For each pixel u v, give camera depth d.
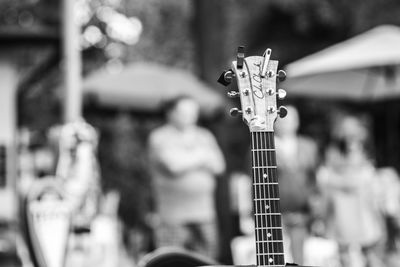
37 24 18.19
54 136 9.61
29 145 17.38
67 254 6.93
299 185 10.73
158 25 20.67
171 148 10.15
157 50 20.78
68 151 8.52
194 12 13.64
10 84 14.07
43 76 15.96
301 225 10.77
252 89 4.04
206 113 14.13
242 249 12.68
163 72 14.85
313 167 10.94
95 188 8.85
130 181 17.88
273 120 4.02
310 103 19.45
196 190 10.16
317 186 11.02
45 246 6.84
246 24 21.03
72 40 11.73
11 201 13.89
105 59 21.53
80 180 8.43
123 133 18.44
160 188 10.24
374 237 11.01
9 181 14.03
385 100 14.01
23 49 13.59
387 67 12.55
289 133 10.85
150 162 10.34
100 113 15.59
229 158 13.67
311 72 12.23
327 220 11.01
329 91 13.40
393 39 12.21
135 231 14.90
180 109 10.16
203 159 10.20
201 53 13.56
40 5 18.41
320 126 19.69
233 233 13.77
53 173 9.50
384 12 20.42
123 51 21.34
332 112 18.78
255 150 4.00
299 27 21.38
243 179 13.99
